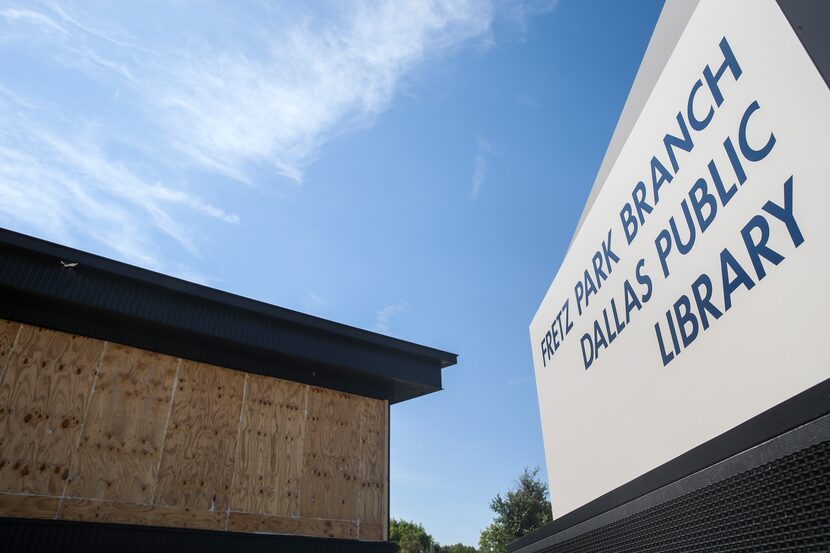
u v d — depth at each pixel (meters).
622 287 2.78
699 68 2.16
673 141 2.34
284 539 7.10
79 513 6.02
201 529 6.60
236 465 7.21
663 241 2.40
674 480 1.92
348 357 8.48
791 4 1.68
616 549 2.32
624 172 2.82
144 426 6.77
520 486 32.19
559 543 3.06
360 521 7.86
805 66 1.60
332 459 8.02
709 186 2.06
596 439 2.97
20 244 6.36
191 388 7.29
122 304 6.81
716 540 1.65
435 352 9.36
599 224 3.13
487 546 31.30
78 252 6.66
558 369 3.72
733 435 1.62
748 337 1.81
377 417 8.73
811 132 1.57
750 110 1.84
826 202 1.50
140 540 6.16
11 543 5.52
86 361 6.70
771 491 1.44
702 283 2.09
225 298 7.56
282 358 8.04
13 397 6.15
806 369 1.54
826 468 1.28
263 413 7.71
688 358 2.16
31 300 6.49
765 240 1.75
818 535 1.28
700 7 2.17
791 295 1.62
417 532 47.28
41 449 6.09
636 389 2.56
